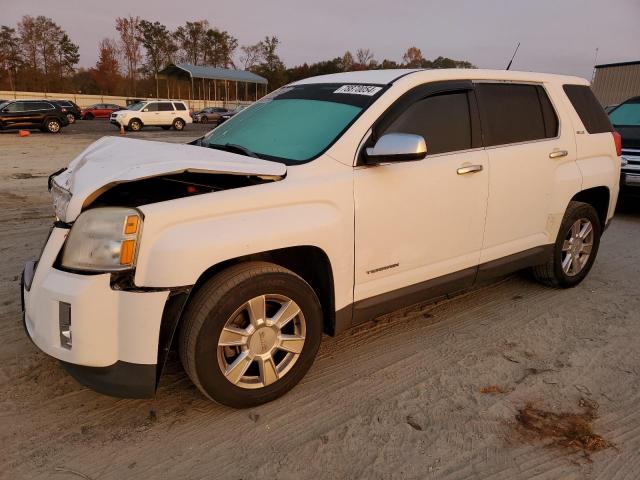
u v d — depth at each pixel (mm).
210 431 2672
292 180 2797
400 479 2383
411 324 3959
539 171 4051
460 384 3148
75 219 2473
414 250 3338
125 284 2430
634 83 22109
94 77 72250
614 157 4816
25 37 72188
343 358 3438
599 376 3262
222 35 84062
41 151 16031
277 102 3738
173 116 30469
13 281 4504
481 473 2428
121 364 2473
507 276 5074
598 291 4734
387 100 3205
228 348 2748
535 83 4199
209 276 2723
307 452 2539
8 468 2375
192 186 2785
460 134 3576
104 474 2361
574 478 2402
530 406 2938
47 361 3242
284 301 2818
